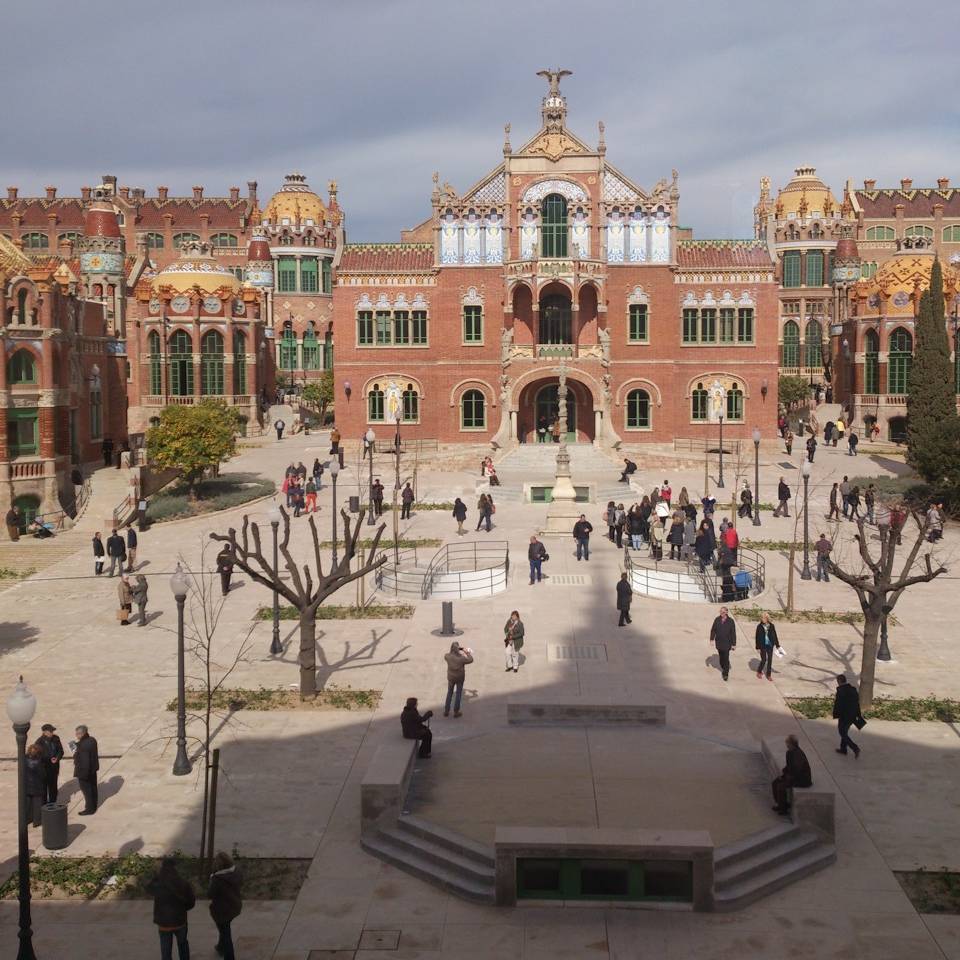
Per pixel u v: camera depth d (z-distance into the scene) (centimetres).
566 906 1770
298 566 4303
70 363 5966
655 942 1664
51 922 1748
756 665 2995
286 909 1772
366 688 2831
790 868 1853
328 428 9619
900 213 12725
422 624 3438
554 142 7206
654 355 7338
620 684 2838
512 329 7212
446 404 7400
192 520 5284
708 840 1762
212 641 3269
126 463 6034
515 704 2522
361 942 1670
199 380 8544
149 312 8519
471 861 1862
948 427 5428
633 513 4494
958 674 2912
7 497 5172
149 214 12912
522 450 6875
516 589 3859
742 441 7462
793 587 3909
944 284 8394
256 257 11069
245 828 2048
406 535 4841
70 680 2927
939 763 2306
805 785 1955
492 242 7338
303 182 12456
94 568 4381
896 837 1984
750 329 7425
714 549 4191
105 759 2381
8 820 2120
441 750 2341
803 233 12038
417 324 7506
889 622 3409
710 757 2297
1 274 5231
